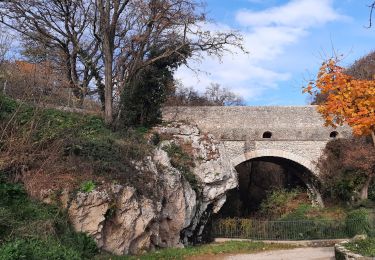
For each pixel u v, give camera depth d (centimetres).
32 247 827
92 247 1074
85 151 1289
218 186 2095
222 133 2706
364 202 2517
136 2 2222
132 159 1439
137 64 2228
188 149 2094
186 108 2700
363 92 865
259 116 2762
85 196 1123
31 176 1110
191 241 1834
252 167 3859
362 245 1097
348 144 2689
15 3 2231
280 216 2944
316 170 2755
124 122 2106
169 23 2255
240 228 2322
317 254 1554
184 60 2348
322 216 2608
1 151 1105
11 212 937
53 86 1505
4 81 1339
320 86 906
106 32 2036
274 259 1420
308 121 2784
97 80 2348
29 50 2161
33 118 1168
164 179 1548
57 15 2416
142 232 1272
